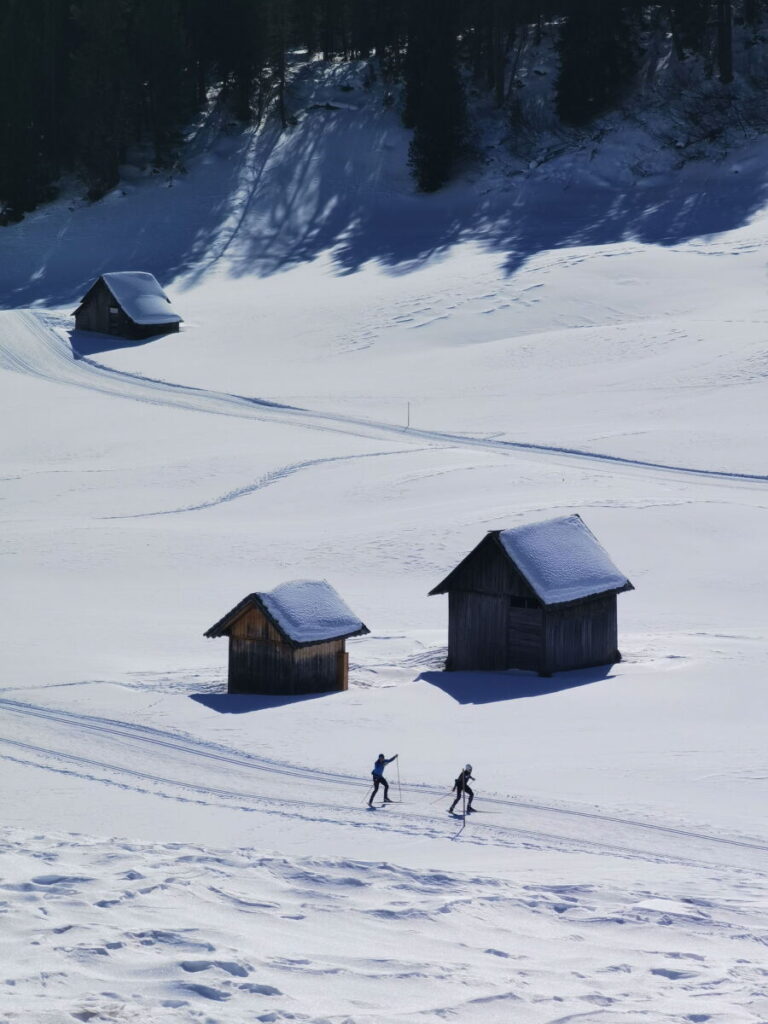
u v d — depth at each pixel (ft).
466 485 501.15
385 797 203.62
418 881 111.14
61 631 362.94
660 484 494.59
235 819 193.06
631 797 200.13
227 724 265.75
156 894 90.02
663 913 103.81
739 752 227.61
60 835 124.47
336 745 245.65
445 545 431.02
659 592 386.73
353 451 565.94
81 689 298.76
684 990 76.74
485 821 187.42
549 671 307.17
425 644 341.82
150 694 295.48
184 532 465.06
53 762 236.63
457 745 242.17
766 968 85.40
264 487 524.52
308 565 423.64
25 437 629.51
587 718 259.80
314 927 86.28
